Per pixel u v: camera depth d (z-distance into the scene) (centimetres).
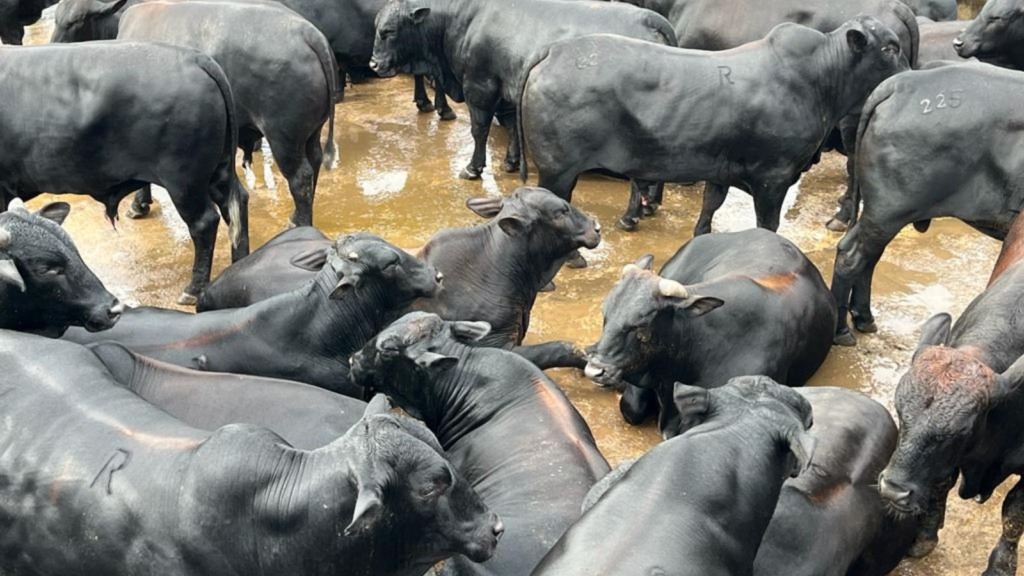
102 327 692
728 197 1176
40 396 571
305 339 738
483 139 1191
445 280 838
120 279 989
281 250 848
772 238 851
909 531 643
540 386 677
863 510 601
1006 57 1073
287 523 504
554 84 945
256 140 1108
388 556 511
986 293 700
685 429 661
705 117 931
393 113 1395
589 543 488
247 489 510
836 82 968
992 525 720
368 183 1189
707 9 1232
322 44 1016
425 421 709
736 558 519
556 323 930
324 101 1030
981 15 1062
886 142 841
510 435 652
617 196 1173
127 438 546
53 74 867
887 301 972
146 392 649
